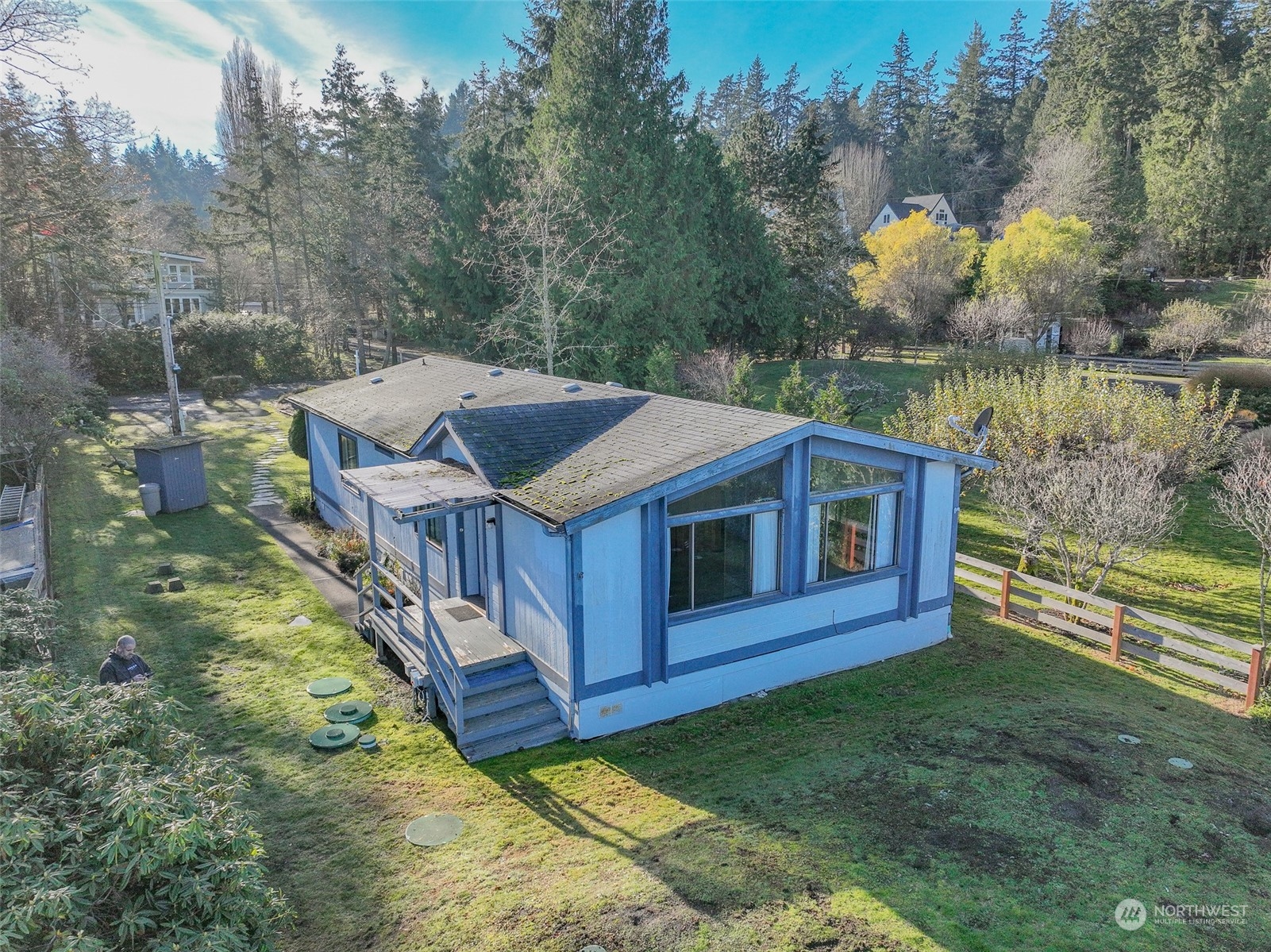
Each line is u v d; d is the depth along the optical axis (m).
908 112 88.12
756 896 6.56
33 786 4.80
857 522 11.96
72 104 26.86
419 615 11.80
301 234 47.25
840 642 12.00
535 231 31.14
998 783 8.40
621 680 10.00
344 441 18.03
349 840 7.72
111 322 39.91
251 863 4.84
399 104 50.47
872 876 6.80
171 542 17.33
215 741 9.55
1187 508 20.56
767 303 39.78
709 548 10.51
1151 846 7.31
